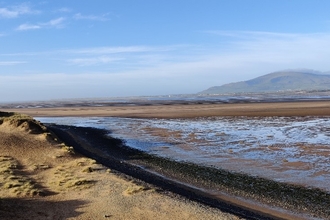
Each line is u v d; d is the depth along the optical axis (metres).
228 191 15.97
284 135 33.88
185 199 13.74
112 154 26.47
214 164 21.69
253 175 18.64
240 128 40.53
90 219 11.48
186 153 25.89
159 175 19.59
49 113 81.44
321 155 23.42
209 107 84.44
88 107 107.94
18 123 32.47
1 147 24.27
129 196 13.91
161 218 11.40
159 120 53.94
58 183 16.02
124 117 62.12
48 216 11.77
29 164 20.52
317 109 66.06
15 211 12.15
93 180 16.59
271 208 13.52
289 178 17.78
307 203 13.98
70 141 32.34
